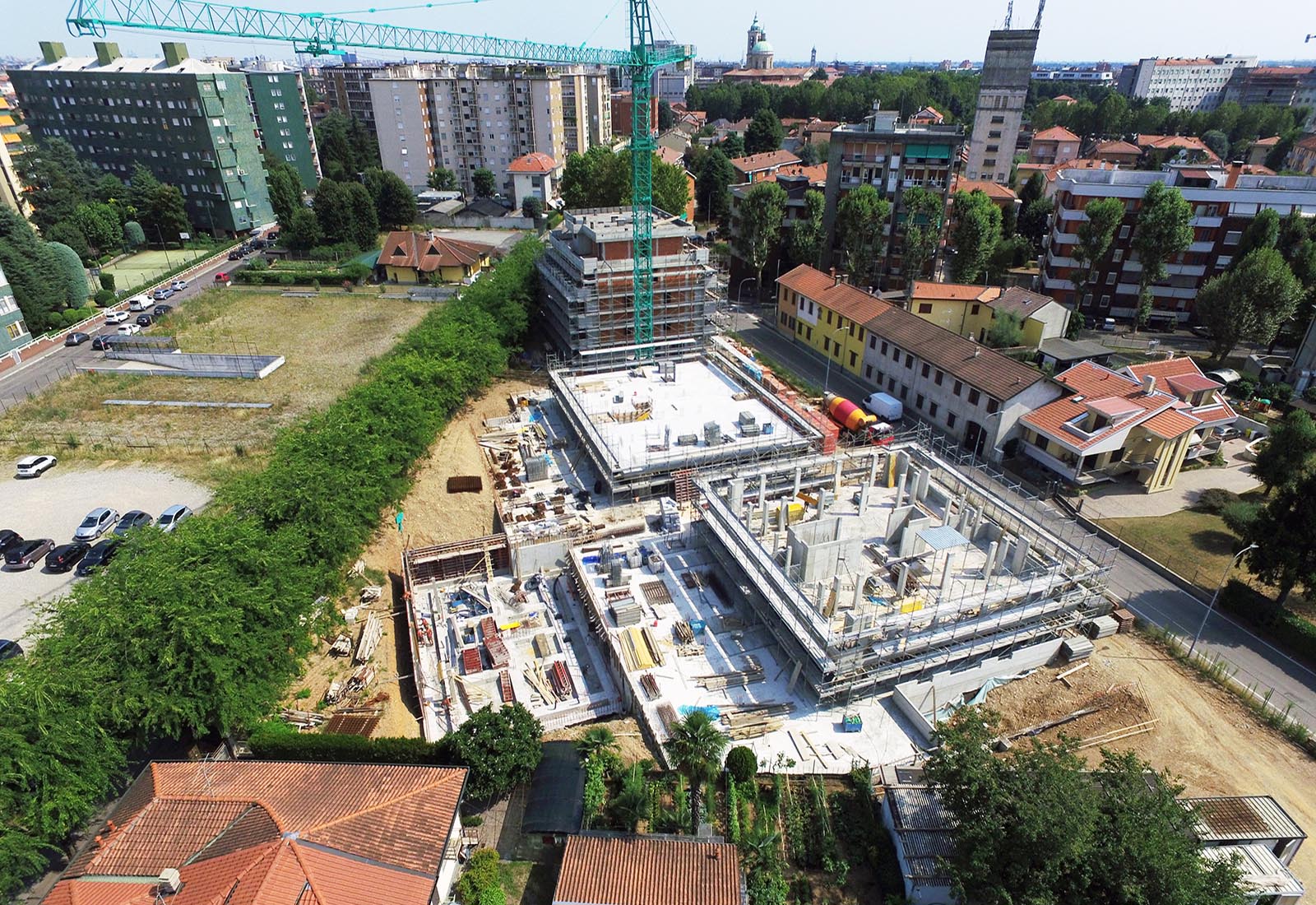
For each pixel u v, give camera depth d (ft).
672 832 106.22
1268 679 139.33
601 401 225.35
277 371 265.13
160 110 429.38
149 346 284.41
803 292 295.89
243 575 126.11
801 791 115.24
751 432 204.03
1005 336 260.21
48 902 86.99
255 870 84.28
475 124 547.08
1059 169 428.56
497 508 192.75
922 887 97.60
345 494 152.46
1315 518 134.72
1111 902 87.45
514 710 118.32
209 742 124.06
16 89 447.42
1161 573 167.22
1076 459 197.16
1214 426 210.59
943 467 180.55
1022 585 142.92
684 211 411.13
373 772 103.04
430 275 368.07
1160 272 273.75
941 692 138.62
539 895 99.96
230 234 461.37
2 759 91.91
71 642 108.78
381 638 151.74
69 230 373.81
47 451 212.84
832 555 151.12
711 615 156.35
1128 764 98.22
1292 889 95.40
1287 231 274.16
